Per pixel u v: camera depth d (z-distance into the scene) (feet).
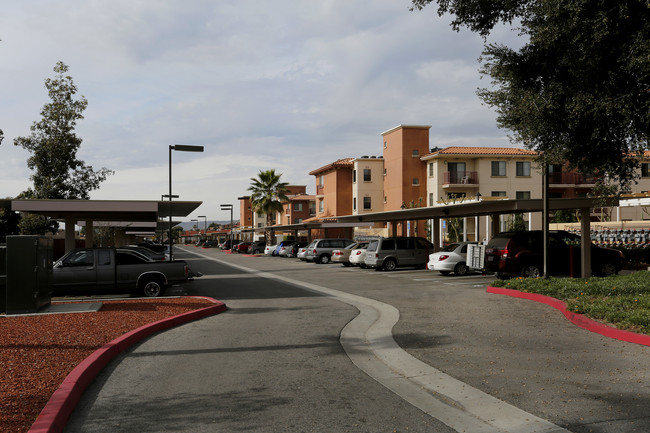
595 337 27.68
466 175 154.92
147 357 24.79
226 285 65.05
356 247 99.96
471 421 15.81
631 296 37.37
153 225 120.37
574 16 29.76
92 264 48.26
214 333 31.30
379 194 183.62
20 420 14.85
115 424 15.72
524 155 153.48
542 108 35.14
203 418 16.19
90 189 73.10
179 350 26.37
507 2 36.01
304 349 26.66
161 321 33.14
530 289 45.42
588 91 32.86
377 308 42.37
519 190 155.63
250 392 18.99
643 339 25.57
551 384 19.31
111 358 24.38
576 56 32.12
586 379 19.81
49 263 39.63
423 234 157.28
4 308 37.88
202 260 145.28
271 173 203.10
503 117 40.19
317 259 119.65
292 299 49.65
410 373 21.61
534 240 58.80
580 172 39.55
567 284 45.06
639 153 33.91
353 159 191.31
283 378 20.98
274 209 201.98
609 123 32.94
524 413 16.26
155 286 49.65
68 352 23.61
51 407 15.89
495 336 28.63
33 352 23.48
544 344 26.27
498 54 38.55
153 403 17.74
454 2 38.11
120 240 136.67
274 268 102.53
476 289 53.62
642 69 28.76
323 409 17.03
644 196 77.87
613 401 17.15
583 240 57.00
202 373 21.76
